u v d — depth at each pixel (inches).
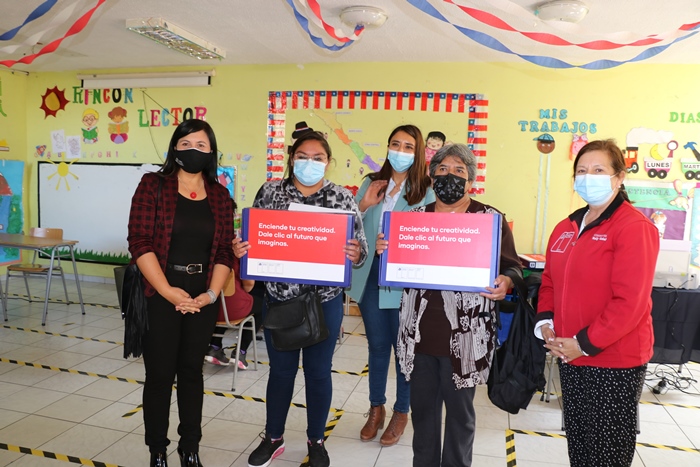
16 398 122.9
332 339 90.4
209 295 85.6
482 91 208.5
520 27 150.6
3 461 94.6
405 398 105.7
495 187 210.2
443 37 175.6
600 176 65.8
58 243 189.2
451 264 75.1
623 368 64.9
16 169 249.3
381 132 217.0
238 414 119.0
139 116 247.4
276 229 84.6
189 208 85.9
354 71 218.2
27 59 110.4
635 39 100.0
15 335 171.5
